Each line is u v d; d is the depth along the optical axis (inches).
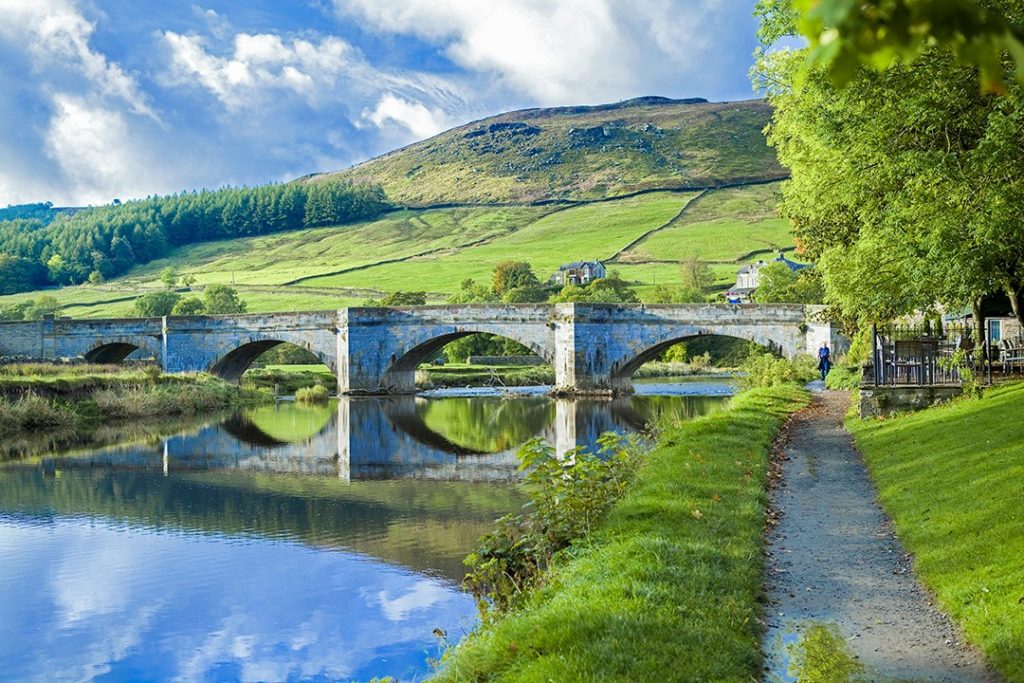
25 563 985.5
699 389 3152.1
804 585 550.3
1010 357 1563.7
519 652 438.3
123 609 833.5
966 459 814.5
